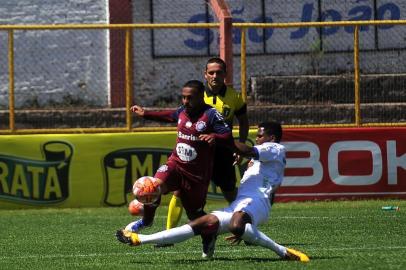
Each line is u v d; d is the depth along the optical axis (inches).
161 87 2391.7
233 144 967.0
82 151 1790.1
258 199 938.7
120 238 926.4
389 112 2124.8
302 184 1823.3
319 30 2420.0
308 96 2208.4
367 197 1835.6
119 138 1797.5
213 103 1185.4
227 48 1845.5
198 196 1019.3
